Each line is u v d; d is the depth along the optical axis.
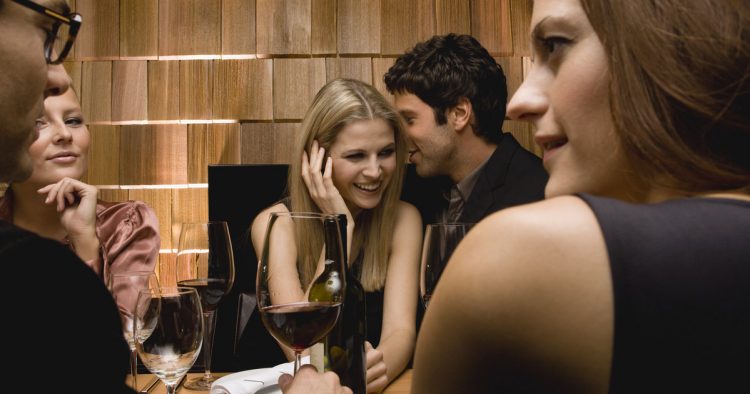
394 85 2.24
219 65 2.90
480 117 2.16
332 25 2.91
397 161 2.00
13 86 0.64
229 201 2.37
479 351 0.37
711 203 0.38
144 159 2.90
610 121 0.46
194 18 2.91
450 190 2.33
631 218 0.36
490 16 2.93
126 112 2.90
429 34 2.92
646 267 0.34
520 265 0.36
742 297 0.33
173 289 1.24
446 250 1.21
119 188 2.89
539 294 0.35
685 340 0.33
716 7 0.41
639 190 0.47
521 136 2.93
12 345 0.44
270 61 2.91
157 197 2.90
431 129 2.19
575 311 0.35
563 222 0.36
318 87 2.91
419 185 2.31
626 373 0.34
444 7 2.92
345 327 1.08
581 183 0.49
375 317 1.88
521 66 2.93
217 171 2.38
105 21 2.89
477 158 2.22
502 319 0.36
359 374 1.08
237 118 2.90
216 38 2.91
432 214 2.31
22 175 0.72
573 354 0.35
